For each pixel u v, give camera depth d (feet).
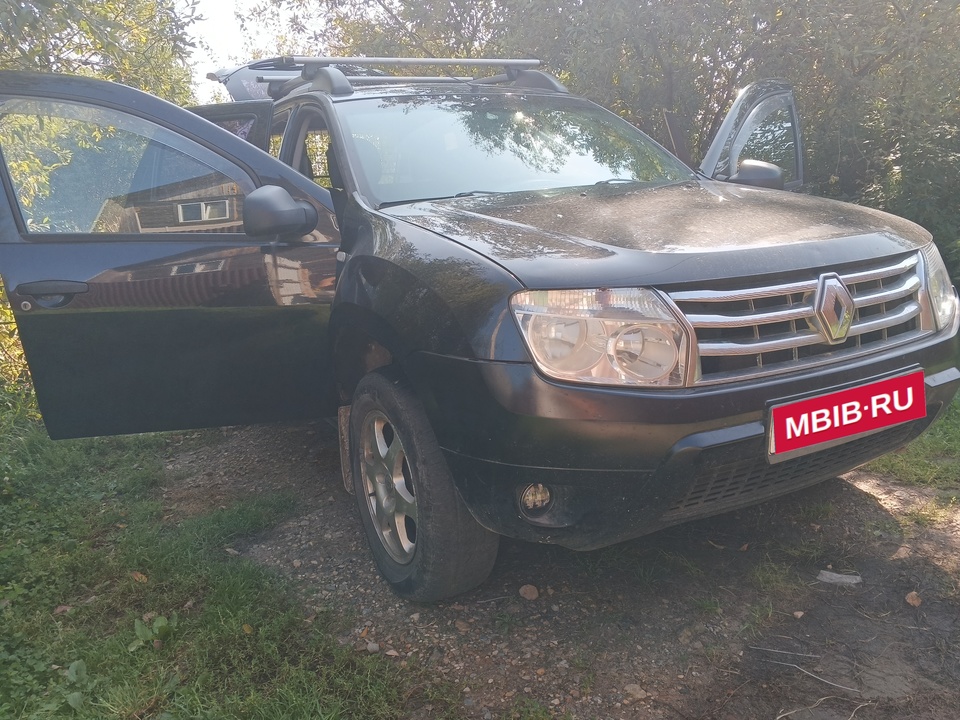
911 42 20.18
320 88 12.14
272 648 8.07
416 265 8.08
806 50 21.54
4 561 10.05
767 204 9.41
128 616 8.89
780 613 8.41
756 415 7.21
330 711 7.16
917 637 7.91
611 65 22.09
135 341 9.66
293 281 9.73
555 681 7.61
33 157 9.57
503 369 7.05
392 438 9.18
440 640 8.30
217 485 12.59
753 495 7.79
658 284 7.06
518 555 9.77
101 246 9.56
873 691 7.22
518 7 23.13
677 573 9.24
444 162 10.78
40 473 12.75
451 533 8.10
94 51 16.25
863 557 9.34
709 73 23.02
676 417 6.89
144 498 12.23
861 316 8.08
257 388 10.02
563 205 9.25
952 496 10.51
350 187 10.22
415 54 32.32
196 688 7.55
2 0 12.62
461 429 7.45
